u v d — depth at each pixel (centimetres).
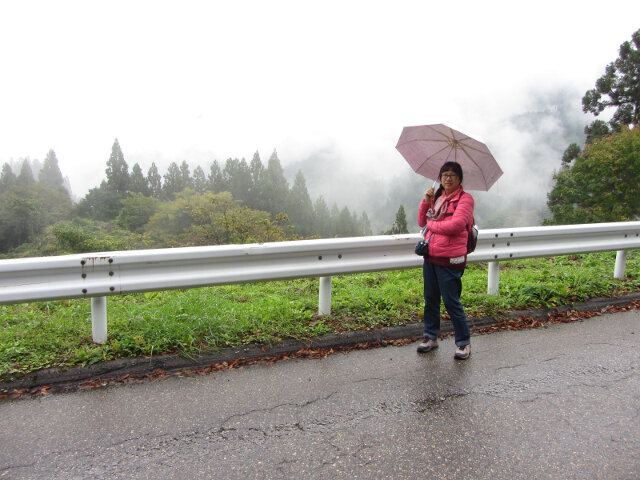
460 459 216
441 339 388
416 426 246
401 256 424
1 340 335
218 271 354
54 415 256
